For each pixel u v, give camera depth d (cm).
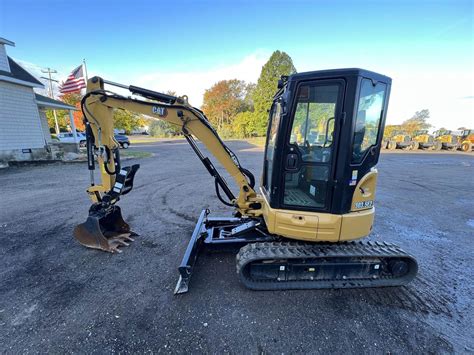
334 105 290
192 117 374
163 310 278
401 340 241
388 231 511
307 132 302
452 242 462
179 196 735
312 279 322
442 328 257
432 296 308
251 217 422
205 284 327
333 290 316
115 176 423
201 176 1034
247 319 266
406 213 621
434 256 409
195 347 231
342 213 303
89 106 385
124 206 640
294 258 304
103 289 315
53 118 3634
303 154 307
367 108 293
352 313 277
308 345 234
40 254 400
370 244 342
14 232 480
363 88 282
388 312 279
